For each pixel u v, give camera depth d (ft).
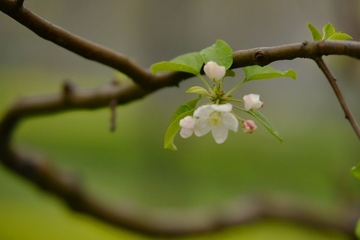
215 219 9.41
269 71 6.13
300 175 14.26
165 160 12.10
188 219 9.31
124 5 14.30
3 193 14.39
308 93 14.71
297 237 12.41
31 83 18.31
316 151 14.49
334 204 11.80
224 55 6.11
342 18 9.07
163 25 12.38
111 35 14.99
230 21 13.65
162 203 12.07
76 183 8.41
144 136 12.26
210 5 13.25
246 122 6.10
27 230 12.78
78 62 18.08
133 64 6.46
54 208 13.73
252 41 13.91
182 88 12.50
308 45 6.05
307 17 11.61
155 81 6.50
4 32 17.13
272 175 14.34
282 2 13.67
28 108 7.51
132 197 13.24
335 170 11.66
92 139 16.66
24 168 8.07
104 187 14.19
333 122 13.75
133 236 10.61
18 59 18.10
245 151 14.98
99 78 17.98
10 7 6.12
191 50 12.68
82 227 12.82
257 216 9.50
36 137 17.04
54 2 15.26
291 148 15.10
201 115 6.03
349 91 10.59
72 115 17.85
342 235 9.57
